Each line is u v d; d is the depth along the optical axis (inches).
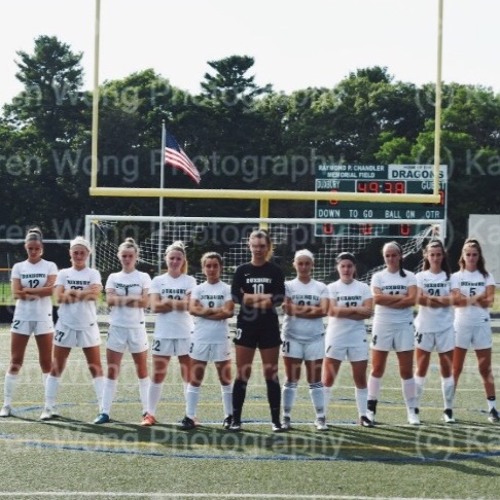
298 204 1439.5
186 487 233.0
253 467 254.8
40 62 1523.1
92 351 330.0
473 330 332.5
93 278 329.7
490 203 1379.2
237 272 307.7
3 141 1504.7
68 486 232.8
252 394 388.5
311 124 1549.0
